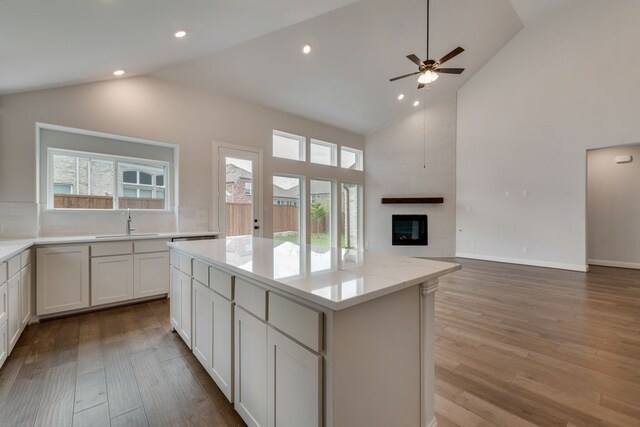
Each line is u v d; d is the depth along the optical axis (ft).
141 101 12.62
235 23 9.66
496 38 18.39
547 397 5.67
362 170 24.13
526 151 18.98
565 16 17.28
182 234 12.36
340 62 14.92
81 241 9.96
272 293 4.14
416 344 4.47
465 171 21.74
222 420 5.13
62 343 7.98
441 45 16.22
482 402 5.54
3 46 7.00
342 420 3.34
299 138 19.60
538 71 18.38
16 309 7.78
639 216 18.12
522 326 9.04
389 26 13.50
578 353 7.37
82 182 11.82
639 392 5.81
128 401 5.61
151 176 13.50
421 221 22.97
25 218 10.15
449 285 13.89
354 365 3.47
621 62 15.65
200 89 14.42
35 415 5.19
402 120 23.34
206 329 6.24
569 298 11.85
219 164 15.06
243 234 16.05
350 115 20.51
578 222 17.16
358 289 3.49
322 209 21.45
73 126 11.03
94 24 7.22
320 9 10.28
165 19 8.10
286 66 14.28
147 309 10.74
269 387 4.19
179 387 6.06
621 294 12.43
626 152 18.43
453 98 22.08
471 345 7.81
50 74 9.38
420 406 4.56
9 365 6.84
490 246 20.65
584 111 16.83
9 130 9.92
